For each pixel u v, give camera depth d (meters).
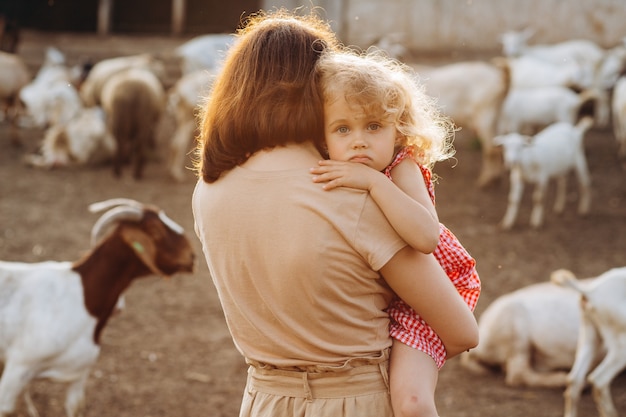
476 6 20.92
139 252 4.89
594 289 5.53
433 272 2.14
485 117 13.43
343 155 2.12
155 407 5.81
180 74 20.02
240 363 6.66
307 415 2.17
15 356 4.79
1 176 13.15
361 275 2.10
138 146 13.20
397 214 2.06
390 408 2.18
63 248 9.66
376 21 21.30
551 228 11.01
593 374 5.58
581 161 11.45
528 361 6.48
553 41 20.89
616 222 11.25
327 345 2.13
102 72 15.38
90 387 6.11
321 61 2.15
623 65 18.55
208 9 26.50
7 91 15.27
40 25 26.48
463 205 12.15
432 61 20.75
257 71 2.17
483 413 5.89
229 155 2.18
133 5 27.03
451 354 2.25
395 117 2.12
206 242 2.22
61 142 14.11
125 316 7.64
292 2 21.94
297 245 2.05
